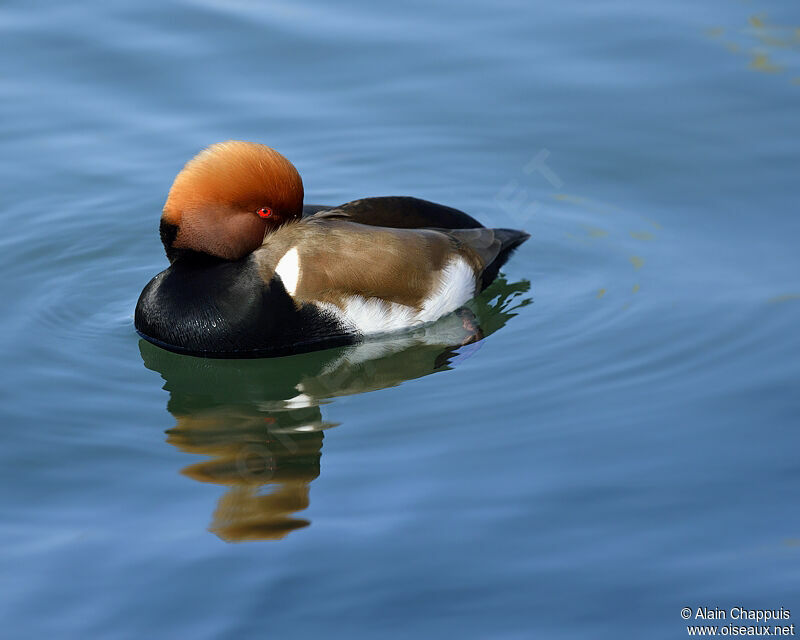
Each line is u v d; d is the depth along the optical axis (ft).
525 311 40.09
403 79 52.60
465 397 35.12
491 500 29.63
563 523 28.63
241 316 36.11
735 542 27.71
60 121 49.52
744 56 53.06
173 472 31.40
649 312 39.32
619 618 25.40
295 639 24.84
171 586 26.45
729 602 25.79
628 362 36.55
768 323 38.01
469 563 27.12
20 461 31.83
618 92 51.75
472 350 37.83
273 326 36.29
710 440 32.04
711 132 49.39
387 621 25.35
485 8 56.65
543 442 32.37
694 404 33.96
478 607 25.75
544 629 25.13
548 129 50.16
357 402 35.24
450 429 33.30
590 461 31.30
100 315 39.91
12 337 38.29
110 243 43.96
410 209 39.52
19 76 51.62
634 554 27.35
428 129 50.16
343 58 53.52
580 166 48.32
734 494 29.53
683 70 52.65
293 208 36.37
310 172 48.11
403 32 55.16
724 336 37.52
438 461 31.60
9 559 27.43
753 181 46.62
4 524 28.91
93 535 28.43
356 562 27.20
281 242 36.29
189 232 35.94
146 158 47.85
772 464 30.73
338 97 51.52
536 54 53.83
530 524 28.60
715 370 35.76
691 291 40.40
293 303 36.19
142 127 49.34
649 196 46.44
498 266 41.29
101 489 30.55
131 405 34.99
